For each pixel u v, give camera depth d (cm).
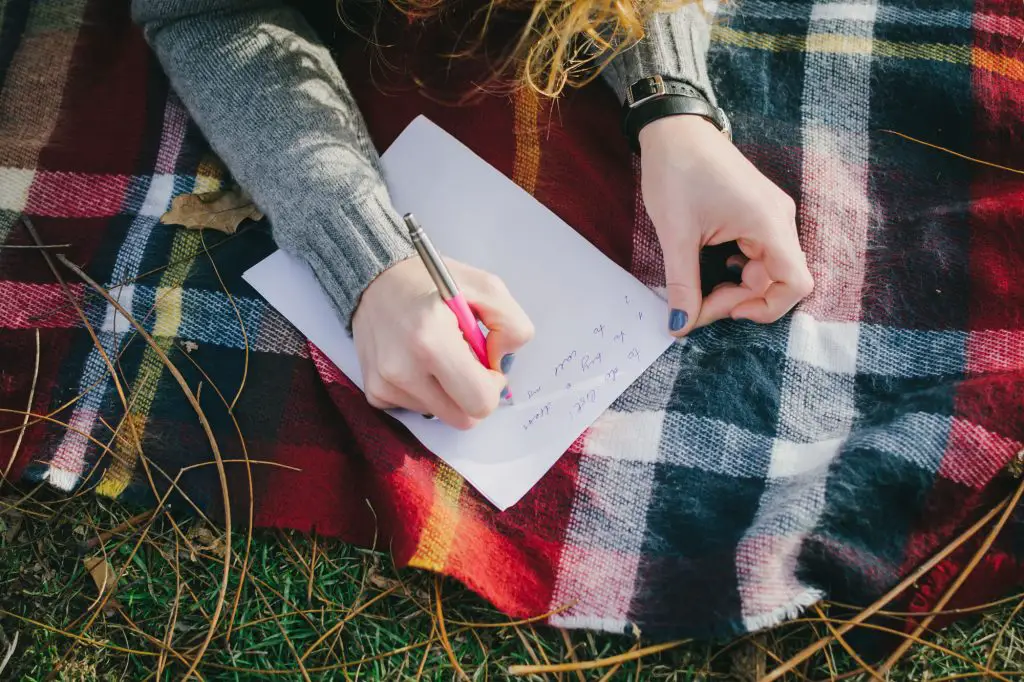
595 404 91
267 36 97
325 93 97
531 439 90
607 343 94
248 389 93
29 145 106
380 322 84
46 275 99
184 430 91
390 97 108
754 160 103
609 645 85
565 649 85
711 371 92
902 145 105
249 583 89
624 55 97
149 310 97
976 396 88
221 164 106
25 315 97
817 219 100
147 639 87
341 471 90
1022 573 85
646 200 93
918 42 110
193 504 89
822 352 94
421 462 90
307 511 89
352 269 87
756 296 92
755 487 88
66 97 110
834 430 91
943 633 85
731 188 87
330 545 90
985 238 99
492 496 88
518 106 105
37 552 90
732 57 110
